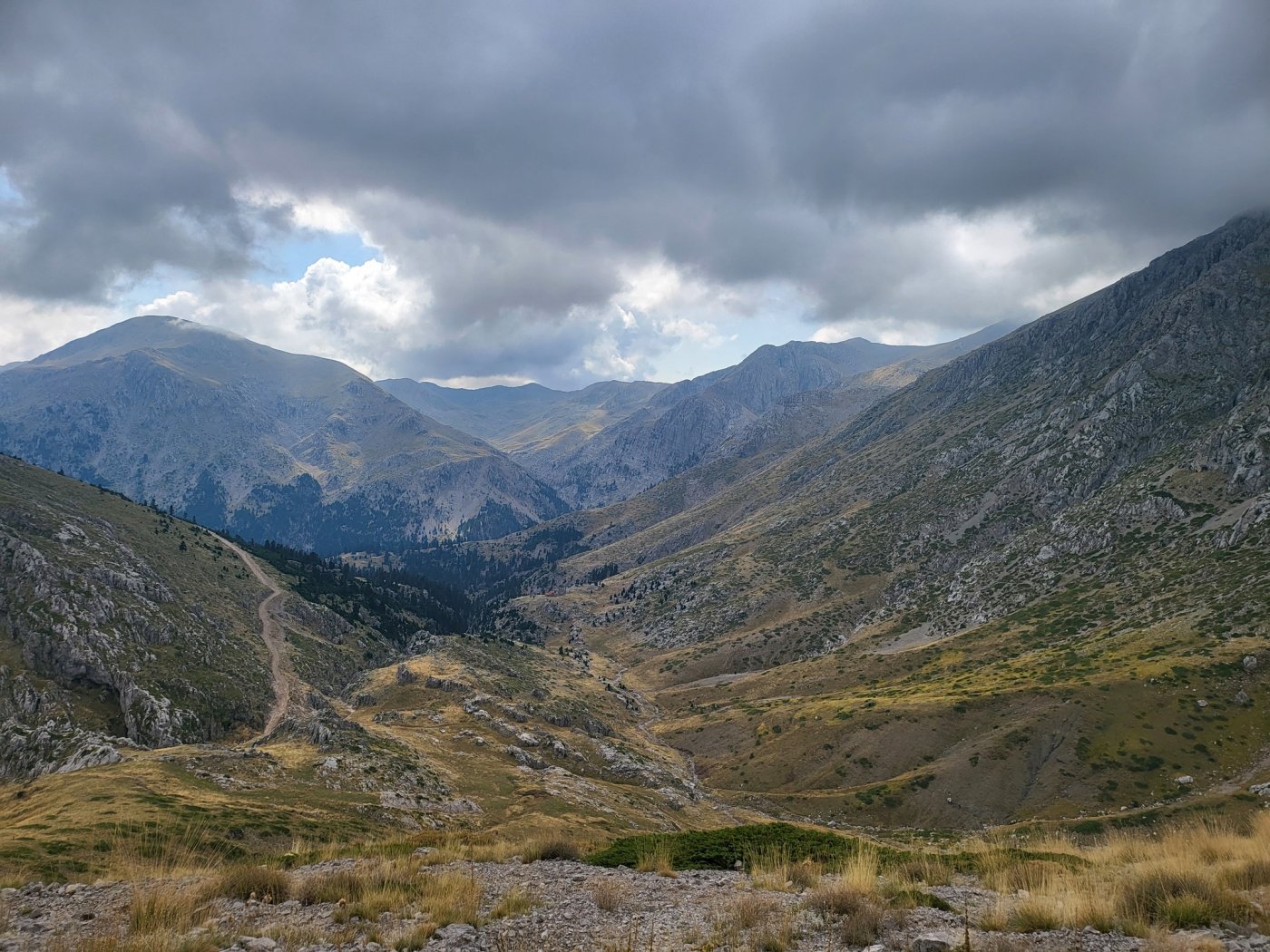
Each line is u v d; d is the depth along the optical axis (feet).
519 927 51.88
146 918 54.70
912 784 426.10
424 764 359.66
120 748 378.53
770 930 47.57
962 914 51.49
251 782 270.05
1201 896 48.37
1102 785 382.22
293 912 58.75
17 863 113.60
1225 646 464.24
